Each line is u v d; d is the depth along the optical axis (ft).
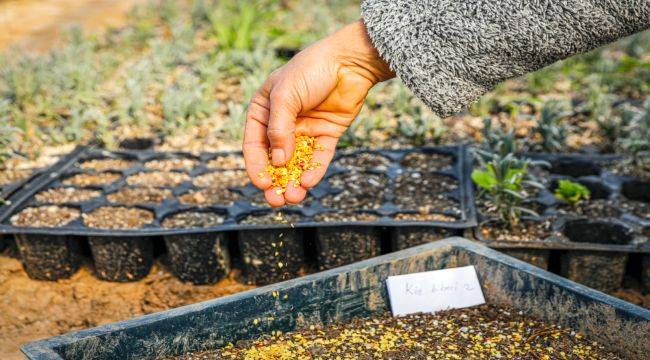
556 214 3.70
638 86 5.57
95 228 3.60
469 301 2.91
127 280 3.66
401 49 2.30
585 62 6.17
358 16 7.89
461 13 2.25
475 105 5.05
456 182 4.00
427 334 2.75
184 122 4.80
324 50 2.42
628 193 4.05
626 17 2.18
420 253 2.92
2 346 3.26
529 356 2.60
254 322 2.71
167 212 3.77
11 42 7.25
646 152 4.16
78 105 5.10
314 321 2.80
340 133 2.58
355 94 2.49
